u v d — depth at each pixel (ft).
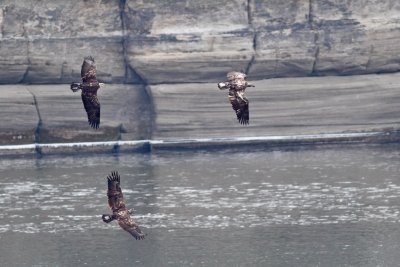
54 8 221.66
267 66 226.79
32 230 157.58
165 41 222.69
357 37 226.79
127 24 223.51
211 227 156.97
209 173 197.36
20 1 220.02
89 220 162.50
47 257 143.95
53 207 171.12
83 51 223.51
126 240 151.12
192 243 148.97
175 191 181.16
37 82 226.99
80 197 177.99
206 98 227.40
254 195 177.17
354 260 140.26
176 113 228.02
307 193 177.68
